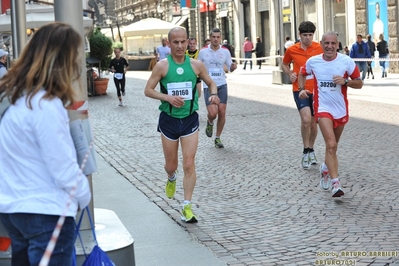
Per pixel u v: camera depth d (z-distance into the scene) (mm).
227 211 8734
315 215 8336
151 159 13062
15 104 3977
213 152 13445
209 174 11219
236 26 53969
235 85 32406
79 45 4074
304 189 9859
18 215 3918
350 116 18344
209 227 8008
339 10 38938
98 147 14898
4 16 23891
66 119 3963
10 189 3949
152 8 76750
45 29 4020
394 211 8375
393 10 33500
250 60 45250
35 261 3943
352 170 11086
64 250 3980
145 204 9344
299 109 11500
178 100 8062
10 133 3945
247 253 6926
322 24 40656
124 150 14312
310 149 11617
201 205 9102
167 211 8836
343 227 7742
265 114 19766
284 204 8984
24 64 4000
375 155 12414
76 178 3912
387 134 14914
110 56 31641
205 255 6922
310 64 9414
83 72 5465
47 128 3867
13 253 4184
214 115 13250
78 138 4277
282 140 14727
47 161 3867
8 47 26328
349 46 37562
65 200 3945
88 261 4680
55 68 3955
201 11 57688
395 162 11641
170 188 8742
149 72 51438
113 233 5805
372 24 35406
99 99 28141
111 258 5418
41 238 3930
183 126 8281
